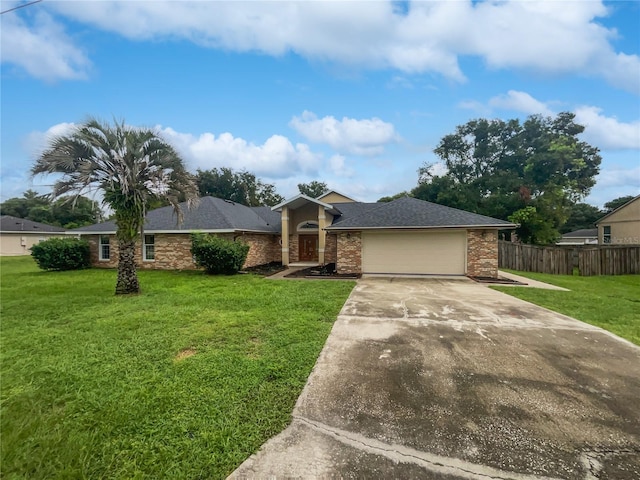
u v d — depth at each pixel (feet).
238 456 7.88
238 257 46.01
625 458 7.80
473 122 122.52
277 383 11.71
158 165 31.53
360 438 8.54
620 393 11.01
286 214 58.23
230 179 135.54
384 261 45.78
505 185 105.81
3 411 10.01
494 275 42.24
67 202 29.58
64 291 31.78
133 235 30.40
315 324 19.36
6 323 19.94
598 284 38.34
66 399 10.72
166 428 9.02
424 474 7.25
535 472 7.32
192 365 13.29
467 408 9.98
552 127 115.24
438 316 21.43
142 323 19.75
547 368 13.01
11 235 96.58
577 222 140.36
